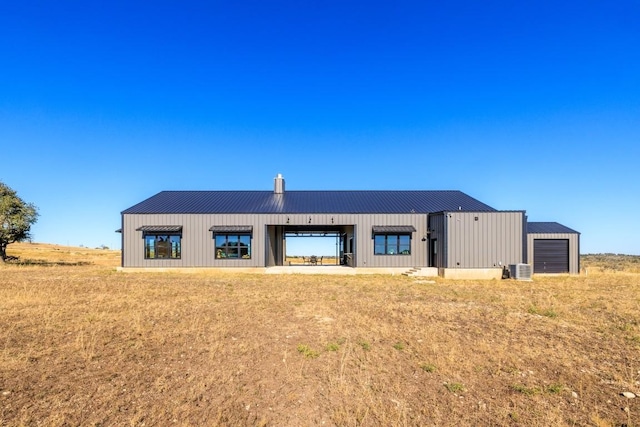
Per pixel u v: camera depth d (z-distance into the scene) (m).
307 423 4.73
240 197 29.75
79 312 10.45
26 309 10.72
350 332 8.60
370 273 25.03
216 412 4.93
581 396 5.53
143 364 6.51
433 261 25.17
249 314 10.44
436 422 4.77
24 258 38.97
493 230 22.67
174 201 28.28
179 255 25.42
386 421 4.74
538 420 4.85
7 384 5.65
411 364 6.63
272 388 5.62
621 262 43.94
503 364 6.68
